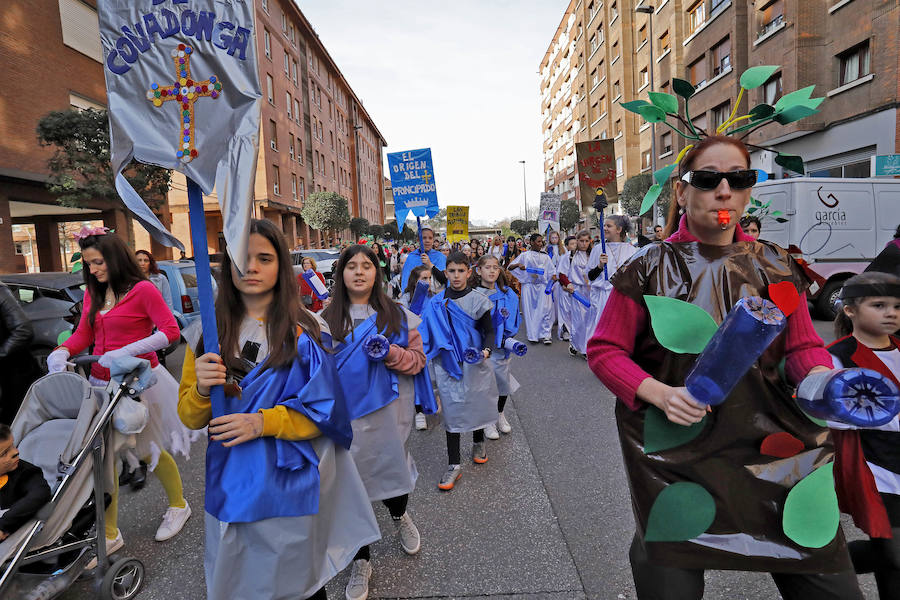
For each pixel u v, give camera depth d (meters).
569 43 50.81
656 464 1.48
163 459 3.19
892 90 14.06
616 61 34.81
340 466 2.10
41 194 17.06
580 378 6.71
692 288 1.50
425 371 3.18
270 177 32.12
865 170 15.16
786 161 1.68
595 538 3.02
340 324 2.93
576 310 8.03
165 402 3.16
